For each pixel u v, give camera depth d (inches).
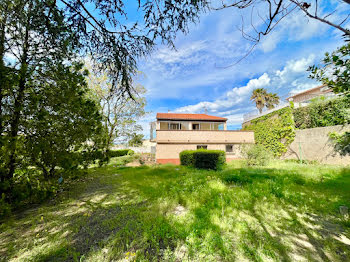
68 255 86.5
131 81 122.7
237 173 289.0
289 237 99.9
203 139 587.5
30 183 163.9
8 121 149.0
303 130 457.4
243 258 80.9
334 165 345.4
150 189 210.2
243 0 69.9
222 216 124.1
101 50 108.5
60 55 140.9
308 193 175.3
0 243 100.0
